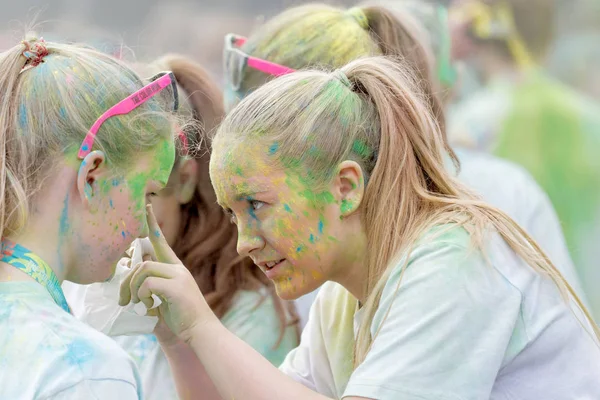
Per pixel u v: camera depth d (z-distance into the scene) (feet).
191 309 14.80
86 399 12.50
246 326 19.42
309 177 14.69
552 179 32.37
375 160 15.28
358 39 20.06
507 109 32.76
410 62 20.57
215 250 19.75
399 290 14.32
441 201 15.17
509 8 33.76
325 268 15.02
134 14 41.09
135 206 14.21
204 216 19.83
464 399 13.69
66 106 13.52
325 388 17.12
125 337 19.07
